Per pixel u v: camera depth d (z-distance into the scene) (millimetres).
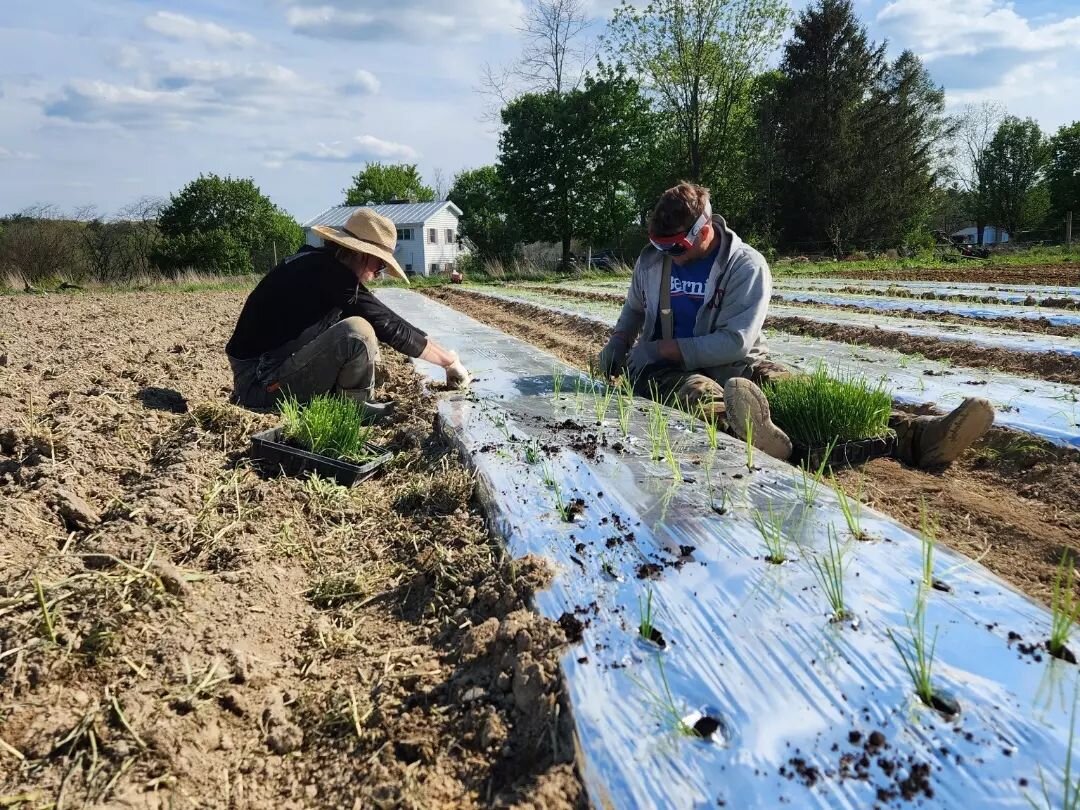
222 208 37062
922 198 34812
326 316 4355
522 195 28250
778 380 4035
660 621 1966
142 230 28938
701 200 3996
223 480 3277
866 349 6453
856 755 1485
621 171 27938
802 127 33094
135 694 1845
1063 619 1746
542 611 2080
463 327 8539
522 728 1736
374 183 65500
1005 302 9633
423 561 2592
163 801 1591
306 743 1823
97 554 2457
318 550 2768
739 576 2150
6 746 1675
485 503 2881
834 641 1828
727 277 4152
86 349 6977
